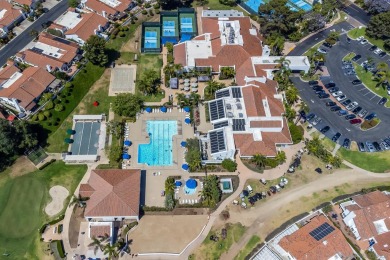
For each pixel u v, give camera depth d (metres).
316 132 132.50
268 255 103.75
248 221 110.50
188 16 171.88
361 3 181.75
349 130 133.88
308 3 181.00
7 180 114.50
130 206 105.94
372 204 110.12
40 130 125.19
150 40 159.38
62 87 136.25
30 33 151.00
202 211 111.75
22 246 102.81
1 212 108.38
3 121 112.75
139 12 168.62
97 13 162.88
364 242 107.00
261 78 137.50
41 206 110.00
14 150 116.06
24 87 129.50
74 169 118.06
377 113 139.38
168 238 105.94
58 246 101.81
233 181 118.38
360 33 168.00
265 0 182.88
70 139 124.19
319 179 120.88
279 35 158.00
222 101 130.50
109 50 151.38
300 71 148.38
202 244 105.50
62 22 157.62
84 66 143.00
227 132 123.75
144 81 135.62
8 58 145.75
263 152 122.25
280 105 133.25
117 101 131.12
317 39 164.25
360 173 123.31
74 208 109.56
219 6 176.88
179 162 121.75
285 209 113.50
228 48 146.38
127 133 127.50
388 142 131.12
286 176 120.81
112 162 119.69
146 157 122.25
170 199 111.12
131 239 105.06
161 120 131.50
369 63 153.88
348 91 145.25
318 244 100.12
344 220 111.00
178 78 143.50
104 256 101.38
